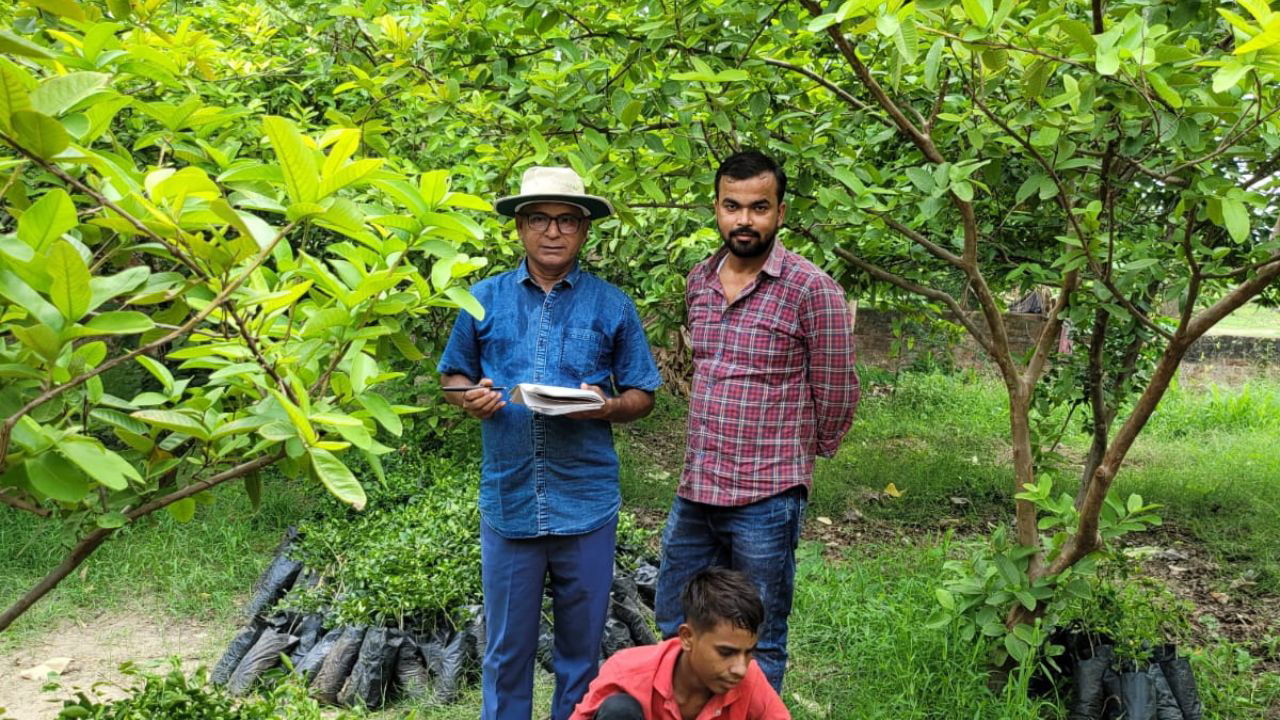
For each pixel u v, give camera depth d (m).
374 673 4.18
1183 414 10.75
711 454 3.51
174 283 1.76
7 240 1.49
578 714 2.70
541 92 3.82
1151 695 4.05
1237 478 8.16
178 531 5.78
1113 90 3.11
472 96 4.30
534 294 3.48
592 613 3.47
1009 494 7.73
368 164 1.70
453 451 6.41
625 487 7.35
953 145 4.48
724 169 3.41
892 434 9.52
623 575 5.00
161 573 5.33
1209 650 4.89
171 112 2.33
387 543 4.70
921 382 11.43
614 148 3.78
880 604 4.86
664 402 10.08
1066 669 4.30
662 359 10.02
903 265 5.33
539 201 3.35
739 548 3.47
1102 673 4.11
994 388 11.46
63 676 4.40
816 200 4.02
